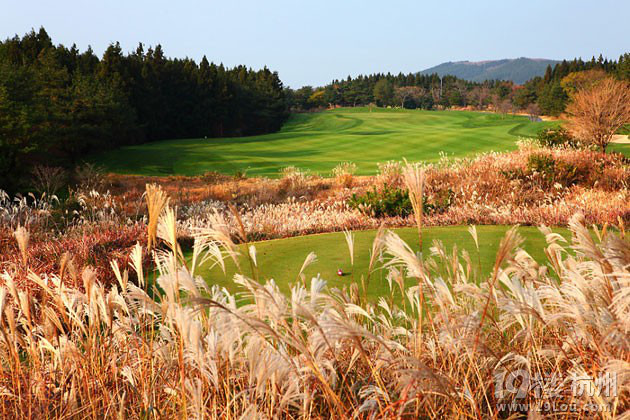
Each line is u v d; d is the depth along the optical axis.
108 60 64.69
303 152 49.78
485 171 16.58
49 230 10.52
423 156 43.09
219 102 81.06
